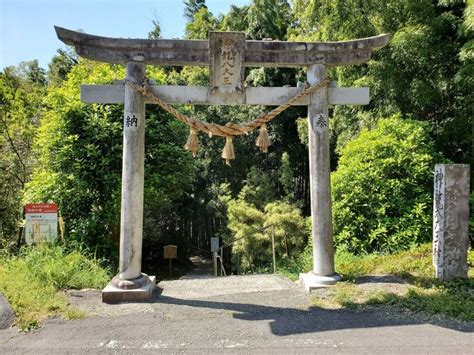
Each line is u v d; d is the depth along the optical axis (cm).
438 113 895
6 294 465
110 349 359
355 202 764
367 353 342
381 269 593
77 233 808
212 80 515
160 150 890
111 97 517
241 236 1059
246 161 1379
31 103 1273
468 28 722
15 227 1144
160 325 417
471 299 455
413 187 755
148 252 1370
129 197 508
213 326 413
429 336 374
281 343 366
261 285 579
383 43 527
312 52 530
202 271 1310
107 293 491
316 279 531
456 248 527
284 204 1099
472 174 830
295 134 1392
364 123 962
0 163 1186
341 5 865
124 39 503
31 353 352
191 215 1557
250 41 514
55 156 824
